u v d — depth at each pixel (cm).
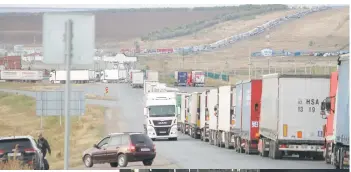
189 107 16962
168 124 14888
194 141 14675
